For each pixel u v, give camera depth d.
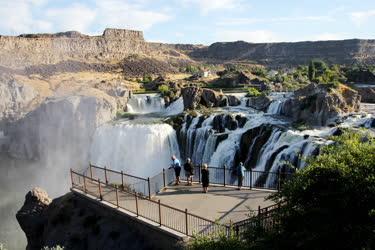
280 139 37.19
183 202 21.67
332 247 10.66
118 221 21.75
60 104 56.03
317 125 40.88
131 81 100.88
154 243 19.42
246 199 21.64
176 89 73.06
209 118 46.78
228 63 197.88
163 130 47.75
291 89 72.94
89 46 145.12
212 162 41.56
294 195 11.89
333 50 185.75
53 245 23.39
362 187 10.81
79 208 24.52
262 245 12.12
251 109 54.84
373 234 9.92
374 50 181.12
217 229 16.64
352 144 13.02
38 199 29.81
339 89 46.41
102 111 54.47
